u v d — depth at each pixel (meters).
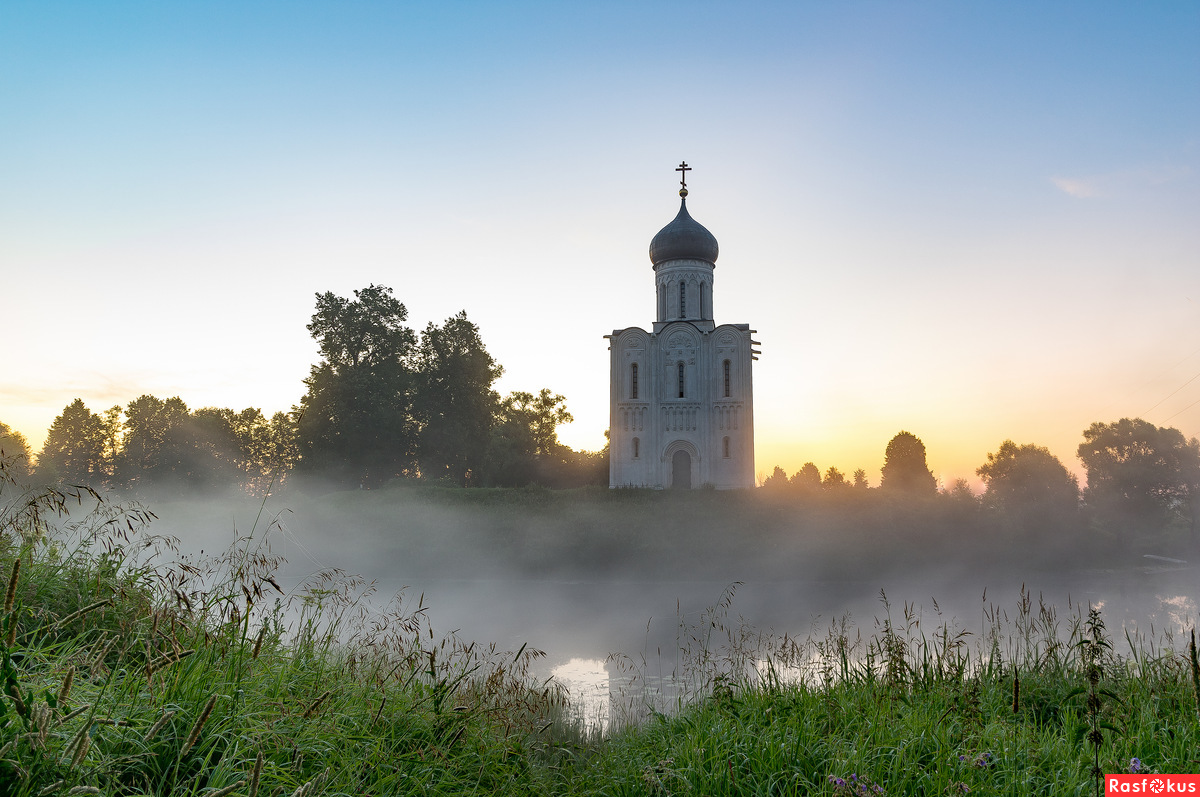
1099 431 73.06
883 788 6.28
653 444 64.75
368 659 8.73
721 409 64.38
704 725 8.51
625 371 65.81
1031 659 11.80
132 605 7.34
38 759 4.14
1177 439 69.75
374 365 65.50
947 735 7.20
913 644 15.51
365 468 63.81
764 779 6.85
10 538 7.80
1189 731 7.25
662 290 70.69
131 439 71.56
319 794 4.99
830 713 8.31
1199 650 7.09
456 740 6.86
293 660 7.62
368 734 6.23
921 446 88.75
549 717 10.94
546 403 92.12
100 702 5.15
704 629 25.11
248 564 8.41
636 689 15.53
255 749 5.29
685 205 71.56
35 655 5.51
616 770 7.74
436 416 67.81
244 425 82.00
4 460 8.29
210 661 6.40
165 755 5.16
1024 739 7.15
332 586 12.09
